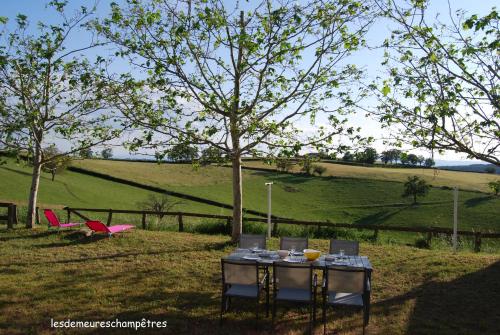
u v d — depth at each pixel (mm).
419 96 7230
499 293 7961
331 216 43750
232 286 6930
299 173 59719
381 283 8695
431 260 10141
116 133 12055
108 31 10625
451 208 44875
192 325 6621
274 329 6504
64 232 13164
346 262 7102
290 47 10102
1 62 11477
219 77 11312
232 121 10797
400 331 6410
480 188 51844
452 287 8320
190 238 12773
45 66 12086
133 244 11844
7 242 11875
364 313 6336
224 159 11539
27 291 7906
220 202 42375
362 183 55531
